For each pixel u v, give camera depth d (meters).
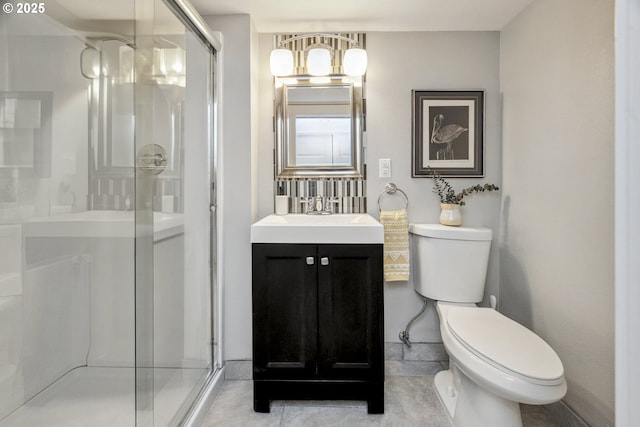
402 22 2.00
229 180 1.94
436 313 2.10
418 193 2.12
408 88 2.10
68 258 1.35
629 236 0.50
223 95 1.93
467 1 1.78
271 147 2.12
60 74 1.32
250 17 1.92
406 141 2.11
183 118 1.62
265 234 1.62
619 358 0.52
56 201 1.32
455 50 2.09
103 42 1.33
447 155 2.10
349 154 2.12
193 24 1.64
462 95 2.08
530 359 1.24
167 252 1.49
